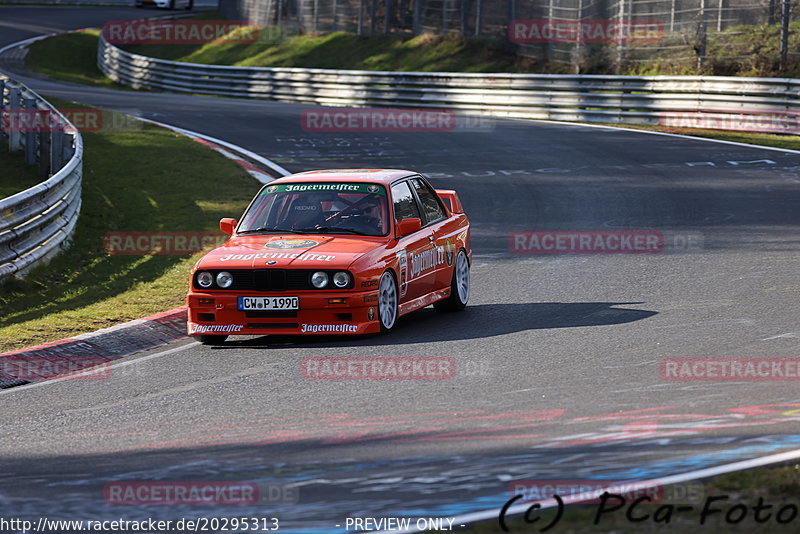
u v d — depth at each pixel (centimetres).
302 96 14025
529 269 4906
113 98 12850
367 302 3566
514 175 7719
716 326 3550
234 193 6825
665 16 12925
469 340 3509
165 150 8512
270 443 2392
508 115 11775
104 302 4212
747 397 2652
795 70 11494
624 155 8550
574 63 13462
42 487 2125
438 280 4047
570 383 2869
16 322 3947
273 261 3575
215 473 2166
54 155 6669
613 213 6272
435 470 2116
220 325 3597
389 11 16625
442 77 12425
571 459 2148
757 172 7575
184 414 2716
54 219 5294
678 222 5909
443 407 2664
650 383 2834
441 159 8462
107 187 7012
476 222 6156
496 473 2072
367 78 13225
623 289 4347
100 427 2633
